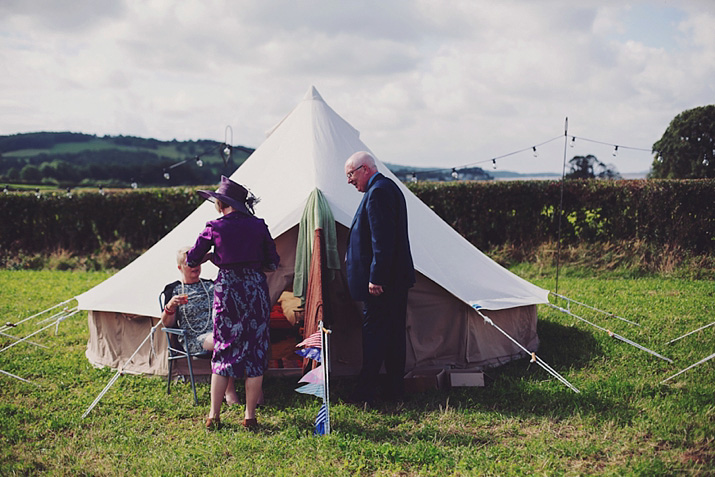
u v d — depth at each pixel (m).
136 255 12.03
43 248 12.50
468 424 3.87
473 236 11.16
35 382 4.79
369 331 4.15
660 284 8.68
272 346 5.52
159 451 3.53
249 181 5.32
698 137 10.37
